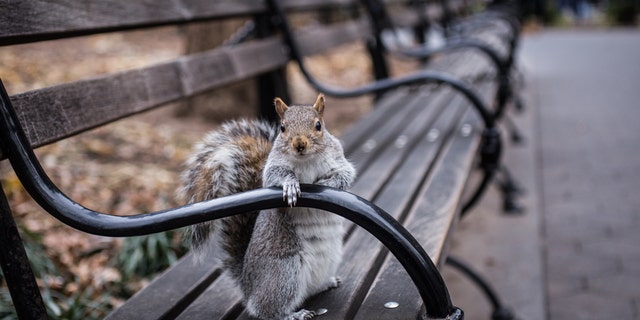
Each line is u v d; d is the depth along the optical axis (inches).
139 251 135.1
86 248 147.5
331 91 141.1
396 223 62.4
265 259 68.1
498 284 143.1
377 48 197.6
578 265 152.6
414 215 93.4
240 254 73.5
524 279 144.6
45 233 151.6
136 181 185.9
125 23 91.7
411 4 264.2
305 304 71.1
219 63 115.0
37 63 305.6
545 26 651.5
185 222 61.5
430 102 183.3
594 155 236.1
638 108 301.1
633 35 559.5
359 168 119.3
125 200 172.7
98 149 207.6
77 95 76.7
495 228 174.2
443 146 135.1
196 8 113.3
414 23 253.3
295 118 70.1
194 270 83.7
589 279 145.4
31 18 73.2
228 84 116.7
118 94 84.7
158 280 81.0
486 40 276.7
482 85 199.9
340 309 69.4
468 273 127.7
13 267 61.9
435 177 111.6
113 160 201.9
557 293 139.9
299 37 151.9
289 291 67.8
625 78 370.3
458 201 99.7
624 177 211.5
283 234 68.2
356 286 74.6
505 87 175.3
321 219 69.3
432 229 87.6
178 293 77.4
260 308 68.2
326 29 170.6
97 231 61.4
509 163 226.8
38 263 125.2
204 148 74.1
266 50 135.7
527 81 371.9
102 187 179.6
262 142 76.0
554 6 676.7
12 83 263.0
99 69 308.5
